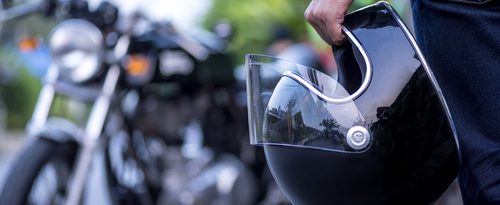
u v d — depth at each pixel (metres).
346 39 1.80
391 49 1.74
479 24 1.72
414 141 1.72
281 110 1.78
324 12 1.80
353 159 1.72
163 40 3.98
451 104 1.78
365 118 1.72
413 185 1.75
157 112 3.99
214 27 4.31
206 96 4.18
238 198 4.26
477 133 1.75
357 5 3.14
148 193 3.89
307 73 1.78
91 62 3.59
